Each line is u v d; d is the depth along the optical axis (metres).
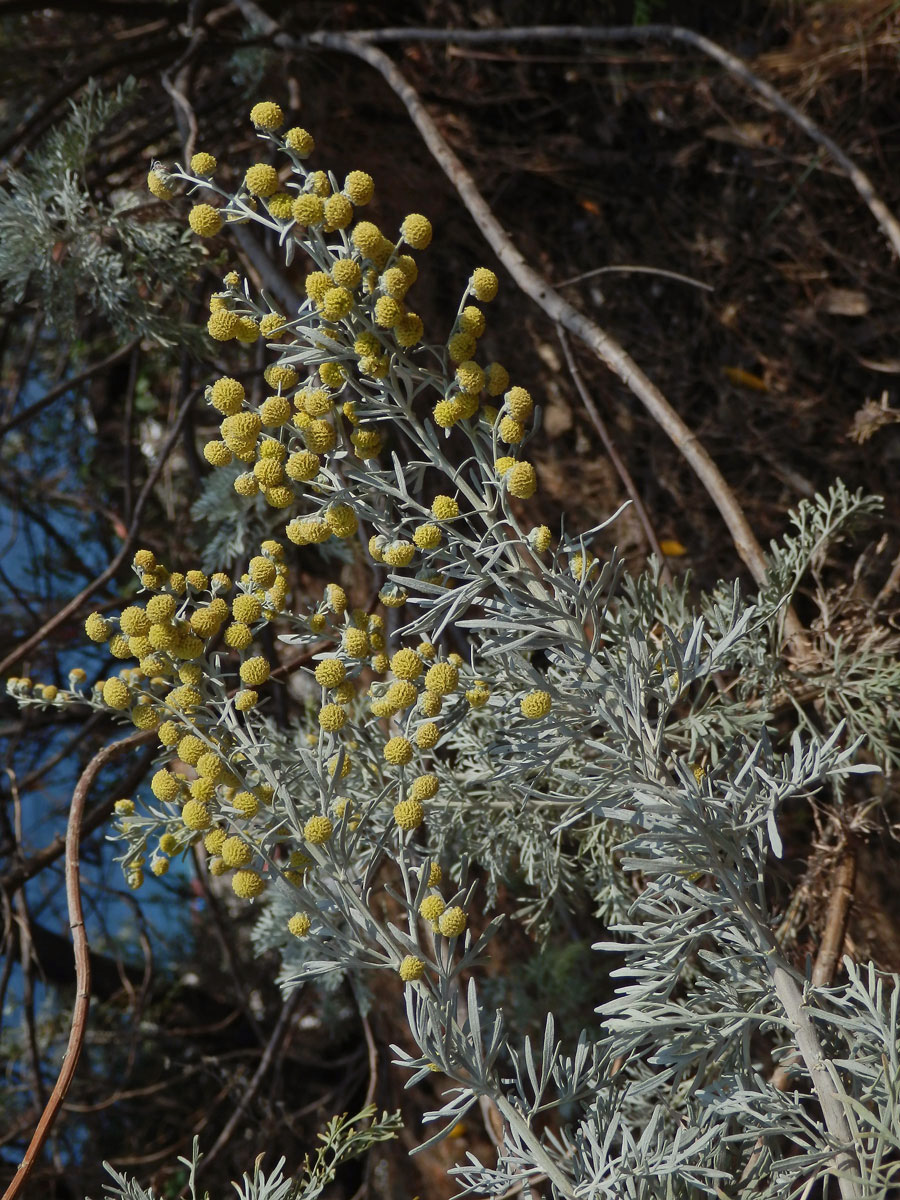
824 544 0.51
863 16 0.75
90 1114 0.94
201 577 0.40
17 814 0.68
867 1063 0.36
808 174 0.77
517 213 0.85
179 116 0.65
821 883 0.50
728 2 0.82
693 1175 0.36
